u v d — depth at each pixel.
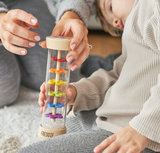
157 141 0.59
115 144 0.58
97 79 0.94
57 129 0.73
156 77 0.71
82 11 1.00
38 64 1.48
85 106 0.91
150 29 0.69
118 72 0.97
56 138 0.68
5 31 0.68
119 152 0.57
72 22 0.75
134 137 0.59
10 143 0.90
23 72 1.55
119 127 0.72
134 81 0.74
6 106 1.29
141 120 0.60
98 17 1.16
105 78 0.93
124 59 0.91
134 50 0.77
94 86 0.90
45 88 0.77
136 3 0.79
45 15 1.59
